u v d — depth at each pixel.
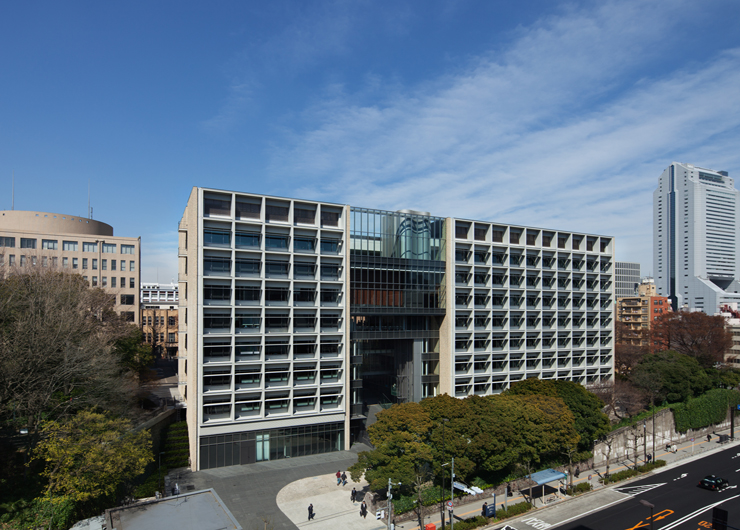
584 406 65.50
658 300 161.25
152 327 130.50
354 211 71.06
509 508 51.06
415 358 77.00
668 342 119.81
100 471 40.22
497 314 82.75
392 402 77.62
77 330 54.75
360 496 52.09
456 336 77.12
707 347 110.69
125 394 59.12
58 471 41.16
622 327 154.38
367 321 72.75
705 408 87.81
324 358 66.06
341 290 68.12
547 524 48.72
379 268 72.38
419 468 50.28
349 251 69.88
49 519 39.00
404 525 46.56
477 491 48.84
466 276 79.94
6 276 65.44
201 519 28.34
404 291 74.31
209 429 58.81
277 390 62.81
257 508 48.81
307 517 47.06
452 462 47.19
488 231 82.88
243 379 61.69
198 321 58.72
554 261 89.50
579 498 56.12
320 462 62.03
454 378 76.19
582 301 92.88
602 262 97.75
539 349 85.50
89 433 41.94
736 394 95.69
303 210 67.31
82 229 112.56
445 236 78.75
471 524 47.09
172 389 82.50
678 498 56.44
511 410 57.84
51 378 46.09
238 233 62.19
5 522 38.19
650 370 86.69
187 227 70.62
